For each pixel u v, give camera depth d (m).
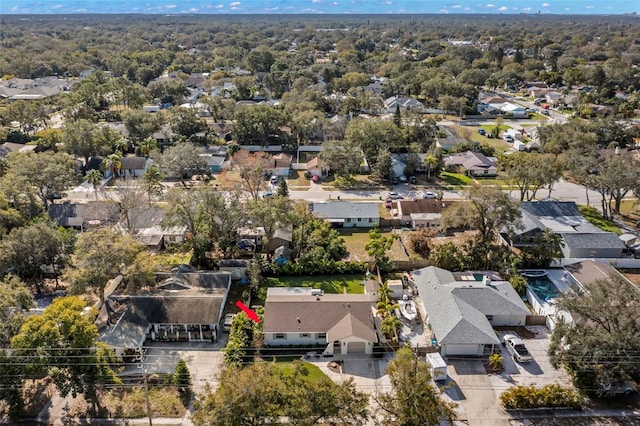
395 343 49.62
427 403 35.19
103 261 52.88
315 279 63.22
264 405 34.34
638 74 197.75
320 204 80.81
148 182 84.38
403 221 79.50
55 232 61.09
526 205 80.50
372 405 42.31
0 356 39.56
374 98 156.62
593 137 105.25
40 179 77.62
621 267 66.44
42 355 39.56
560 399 41.72
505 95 190.75
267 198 70.25
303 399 34.56
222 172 102.50
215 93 175.12
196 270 61.75
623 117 139.62
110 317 51.12
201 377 45.84
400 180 100.06
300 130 122.62
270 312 51.69
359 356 49.12
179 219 65.25
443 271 61.53
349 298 54.34
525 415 41.56
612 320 42.31
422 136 119.62
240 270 62.78
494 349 49.34
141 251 57.34
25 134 122.50
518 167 84.44
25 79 199.25
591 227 74.75
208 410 34.50
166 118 125.62
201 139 120.88
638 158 90.50
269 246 67.38
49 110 136.88
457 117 156.12
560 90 188.38
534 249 65.88
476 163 104.62
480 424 40.59
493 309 53.44
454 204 72.62
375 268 64.12
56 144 111.44
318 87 173.50
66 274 53.59
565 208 80.06
